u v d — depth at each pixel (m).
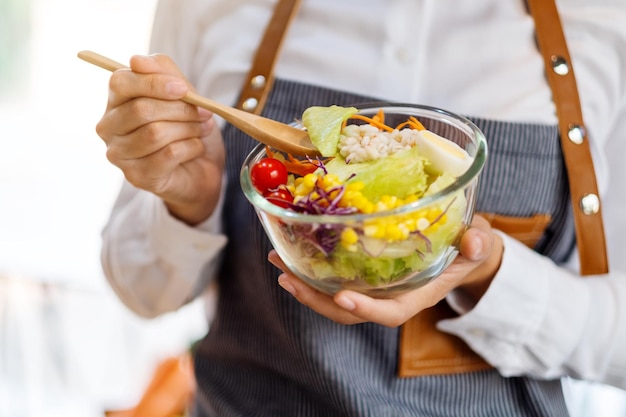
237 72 1.16
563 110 1.07
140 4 3.15
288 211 0.70
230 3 1.17
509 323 1.03
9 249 2.59
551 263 1.07
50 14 3.19
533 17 1.08
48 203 2.94
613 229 1.15
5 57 3.24
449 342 1.09
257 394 1.16
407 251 0.71
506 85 1.08
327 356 1.06
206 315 1.36
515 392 1.12
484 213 1.08
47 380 2.33
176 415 1.66
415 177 0.72
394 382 1.09
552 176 1.09
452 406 1.09
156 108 0.89
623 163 1.12
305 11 1.15
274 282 1.08
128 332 2.39
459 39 1.09
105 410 1.74
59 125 3.35
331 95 1.11
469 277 1.02
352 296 0.76
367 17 1.10
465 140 0.82
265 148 0.87
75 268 2.51
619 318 1.05
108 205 2.93
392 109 0.88
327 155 0.80
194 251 1.15
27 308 2.35
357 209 0.70
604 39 1.08
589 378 1.08
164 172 0.95
